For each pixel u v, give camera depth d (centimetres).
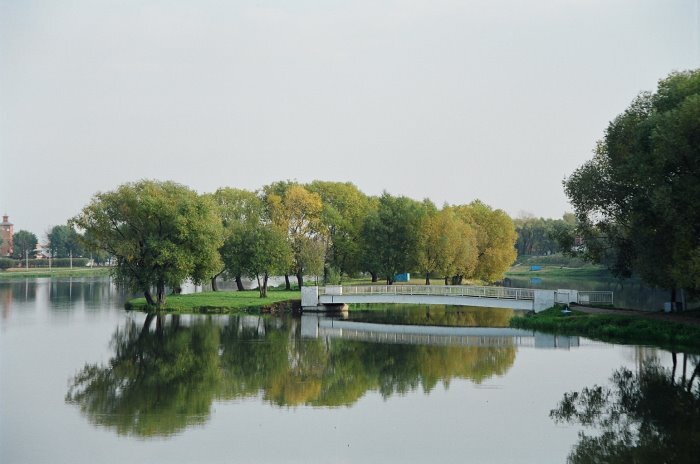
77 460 2586
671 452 2642
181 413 3244
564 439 2833
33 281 15412
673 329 4994
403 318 7475
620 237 5903
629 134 5219
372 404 3419
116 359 4600
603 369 4128
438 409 3322
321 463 2580
